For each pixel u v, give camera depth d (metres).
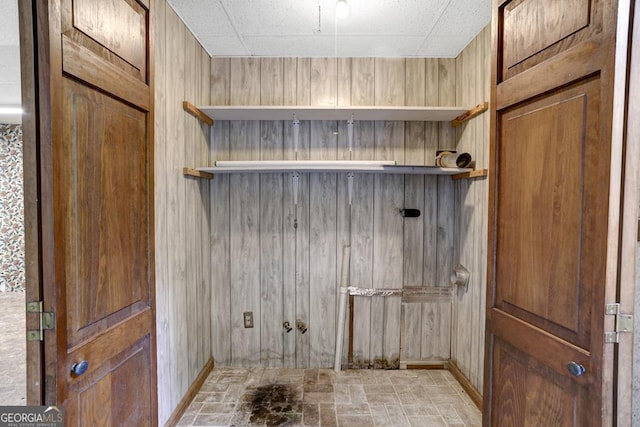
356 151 2.63
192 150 2.26
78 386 0.98
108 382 1.12
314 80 2.59
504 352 1.31
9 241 4.84
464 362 2.43
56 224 0.90
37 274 0.89
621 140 0.87
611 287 0.89
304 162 2.38
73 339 0.96
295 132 2.62
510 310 1.28
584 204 0.95
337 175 2.65
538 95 1.12
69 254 0.95
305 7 1.94
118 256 1.18
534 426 1.14
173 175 1.96
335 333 2.69
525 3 1.19
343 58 2.59
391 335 2.68
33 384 0.89
